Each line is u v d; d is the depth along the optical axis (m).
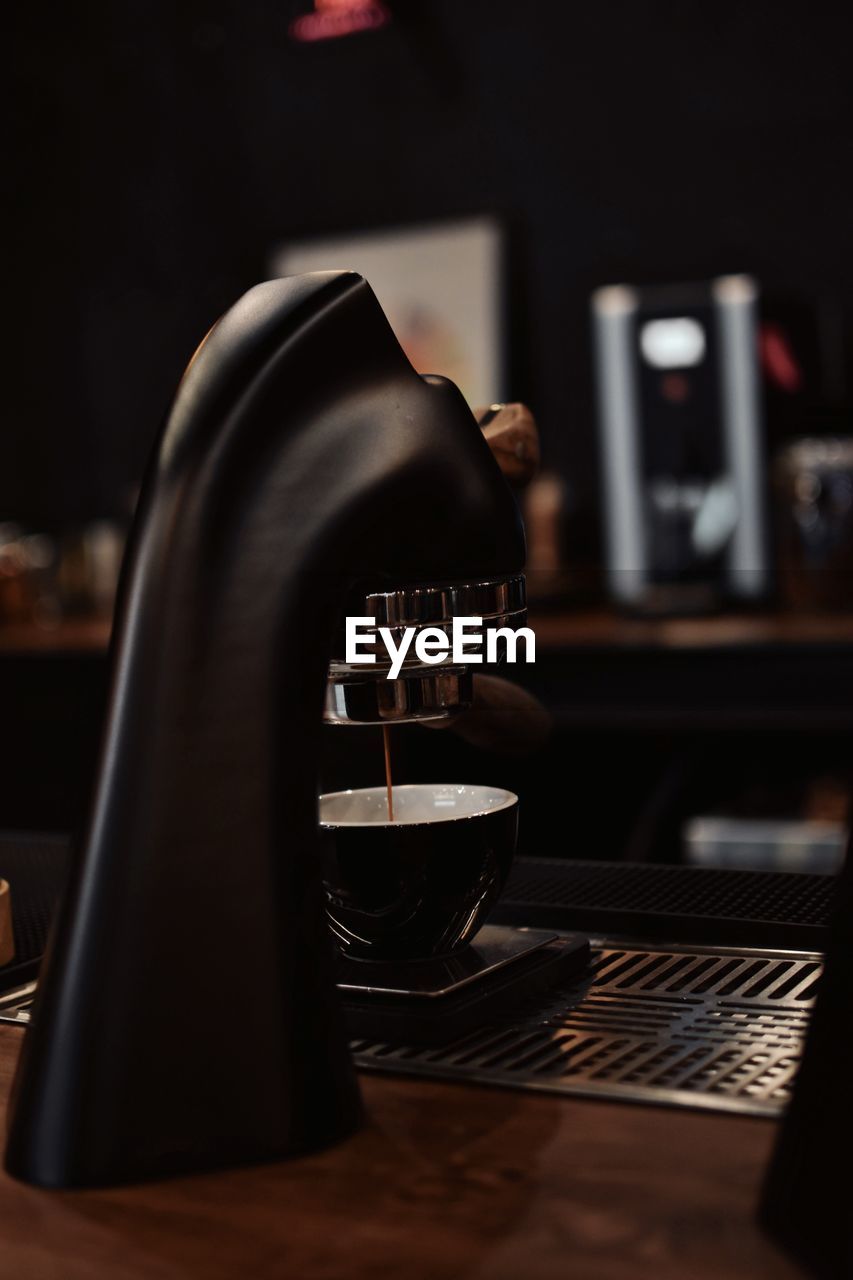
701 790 3.51
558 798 3.33
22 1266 0.71
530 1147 0.78
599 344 3.68
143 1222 0.74
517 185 4.19
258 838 0.80
